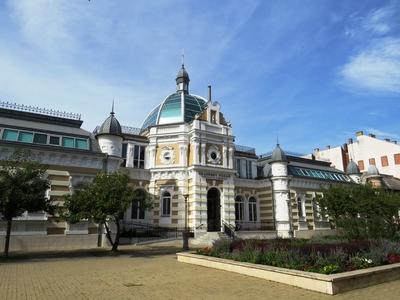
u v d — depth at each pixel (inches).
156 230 1166.3
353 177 1732.3
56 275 470.9
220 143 1322.6
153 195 1233.4
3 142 841.5
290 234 1248.2
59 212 763.4
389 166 2073.1
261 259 483.8
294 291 363.3
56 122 1051.3
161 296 342.3
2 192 645.9
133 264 593.9
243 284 401.7
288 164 1509.6
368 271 395.9
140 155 1310.3
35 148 880.9
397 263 465.1
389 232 834.2
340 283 357.4
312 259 443.8
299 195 1469.0
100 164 977.5
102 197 742.5
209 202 1288.1
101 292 359.3
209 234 1141.1
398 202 1109.7
